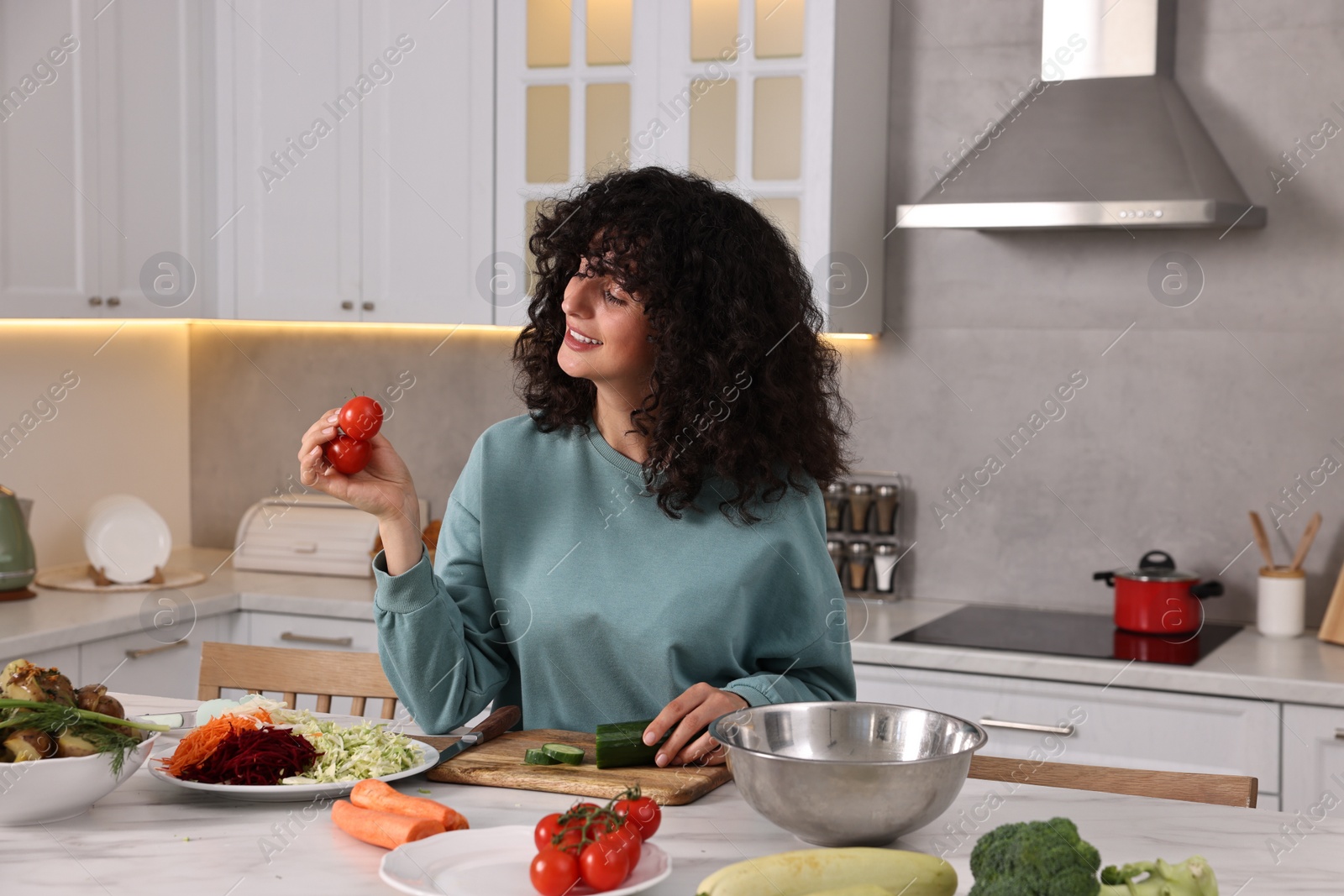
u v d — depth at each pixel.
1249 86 2.73
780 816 1.12
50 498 3.22
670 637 1.49
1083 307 2.88
